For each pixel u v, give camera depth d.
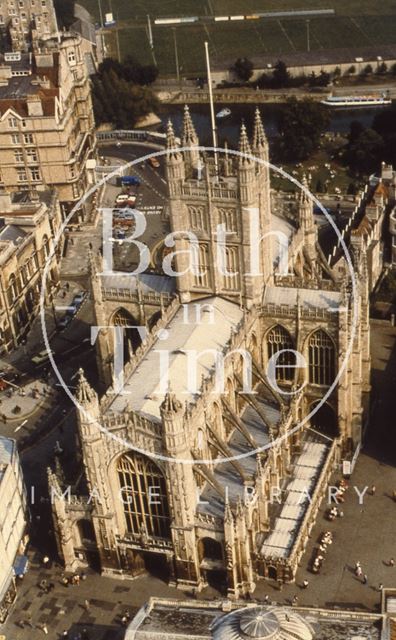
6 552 135.25
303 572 136.88
